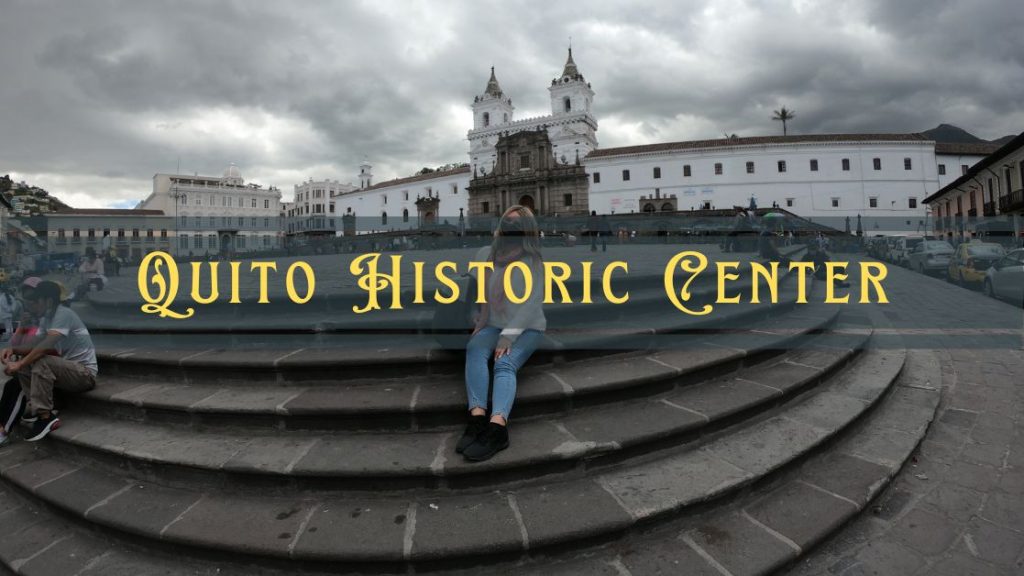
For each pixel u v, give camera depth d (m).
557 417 2.64
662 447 2.50
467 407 2.50
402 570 1.88
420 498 2.18
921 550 2.14
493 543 1.88
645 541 2.06
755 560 1.95
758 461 2.45
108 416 2.92
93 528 2.24
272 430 2.56
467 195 64.62
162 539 2.03
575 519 2.01
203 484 2.32
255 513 2.12
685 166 51.16
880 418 3.33
